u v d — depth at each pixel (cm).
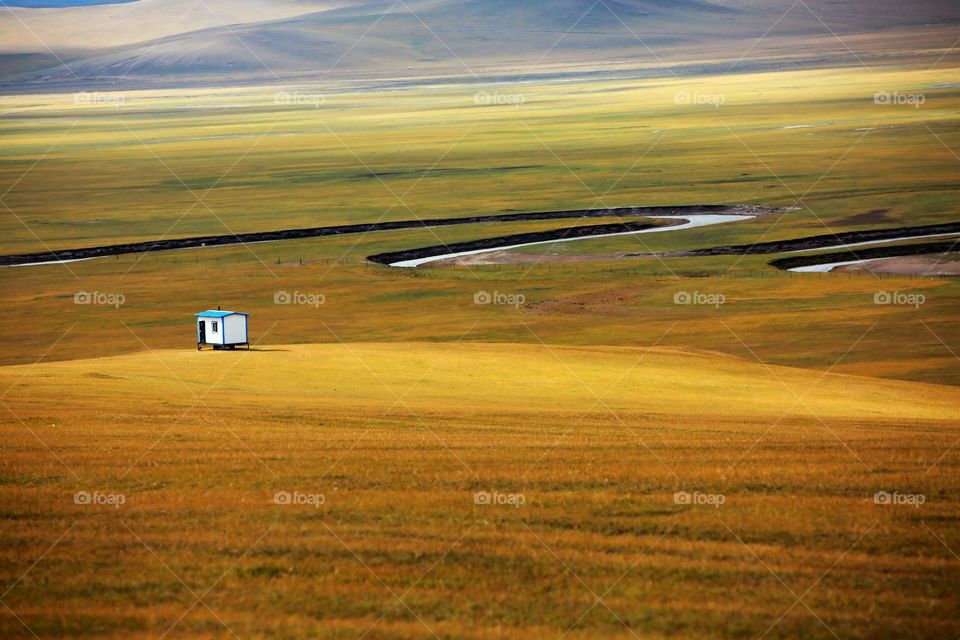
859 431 9794
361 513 6588
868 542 6050
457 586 5425
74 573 5578
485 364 14738
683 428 9881
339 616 5075
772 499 6900
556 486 7231
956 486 7244
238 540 6075
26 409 10312
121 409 10400
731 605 5169
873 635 4875
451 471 7662
